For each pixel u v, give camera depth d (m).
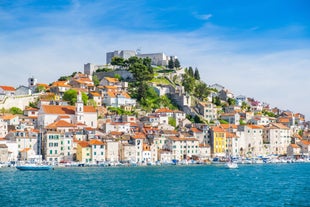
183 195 163.00
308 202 149.50
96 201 148.50
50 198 152.75
